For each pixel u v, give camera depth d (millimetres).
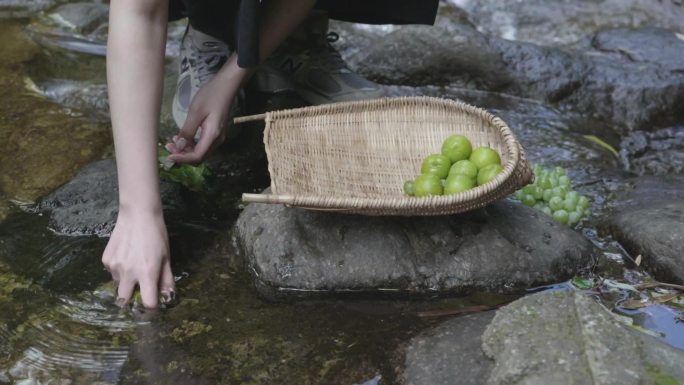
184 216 1945
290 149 1832
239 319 1714
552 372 1492
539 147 2205
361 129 1903
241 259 1839
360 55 2508
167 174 2018
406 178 1864
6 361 1633
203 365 1631
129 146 1722
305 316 1724
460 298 1764
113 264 1718
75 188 1964
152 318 1708
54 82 2373
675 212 1867
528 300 1613
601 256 1854
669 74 2396
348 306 1747
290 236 1787
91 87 2334
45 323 1700
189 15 2014
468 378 1551
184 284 1780
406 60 2482
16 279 1785
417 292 1769
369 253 1775
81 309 1727
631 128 2332
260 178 2064
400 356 1638
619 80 2389
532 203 1928
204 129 1896
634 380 1479
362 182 1840
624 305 1742
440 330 1659
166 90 2270
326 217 1811
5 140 2141
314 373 1620
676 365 1517
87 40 2609
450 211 1701
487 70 2453
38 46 2539
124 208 1724
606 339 1535
